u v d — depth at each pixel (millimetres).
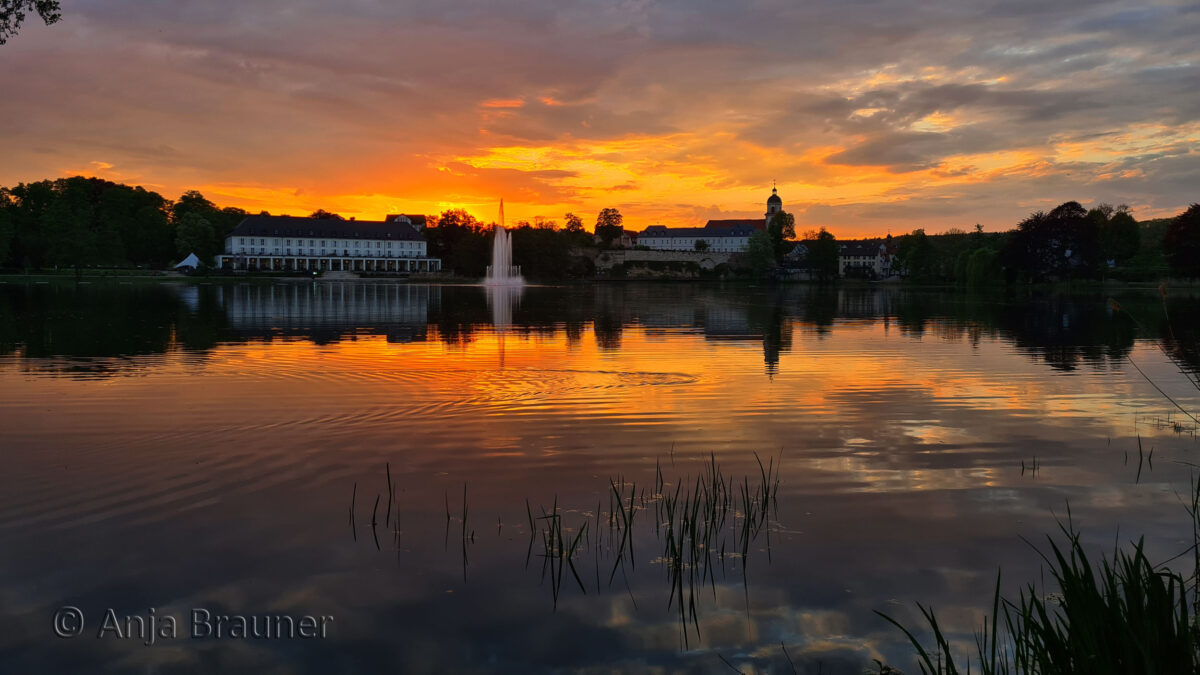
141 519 9266
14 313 42375
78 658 6328
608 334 34000
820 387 19344
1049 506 9953
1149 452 12750
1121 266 121000
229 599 7301
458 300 66125
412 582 7672
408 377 20438
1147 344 30516
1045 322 42906
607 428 14352
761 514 9625
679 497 10273
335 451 12453
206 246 150625
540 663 6266
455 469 11523
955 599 7305
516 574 7852
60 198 140000
